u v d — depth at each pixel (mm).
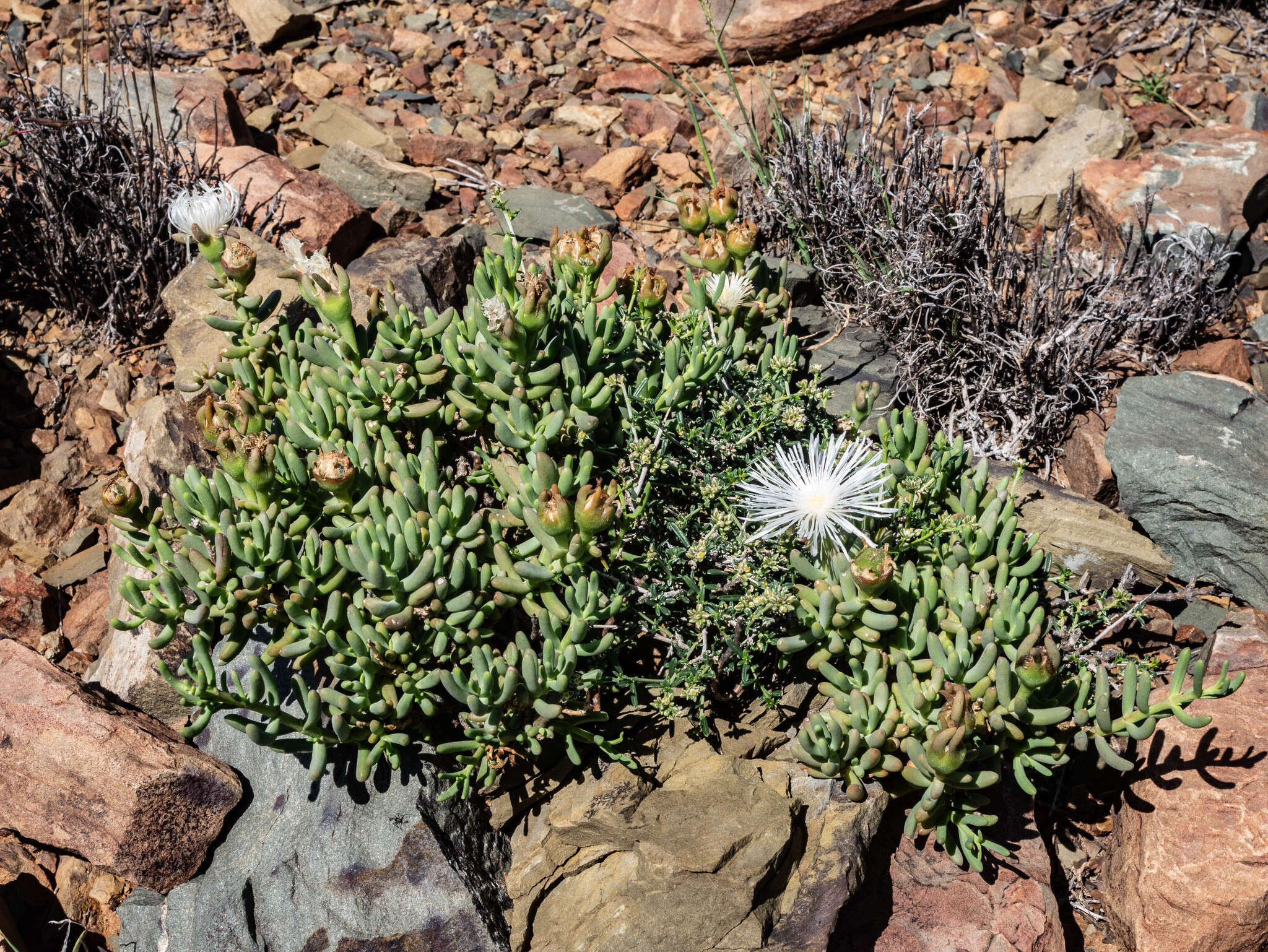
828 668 348
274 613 345
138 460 448
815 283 547
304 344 383
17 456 480
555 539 333
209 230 384
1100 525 437
